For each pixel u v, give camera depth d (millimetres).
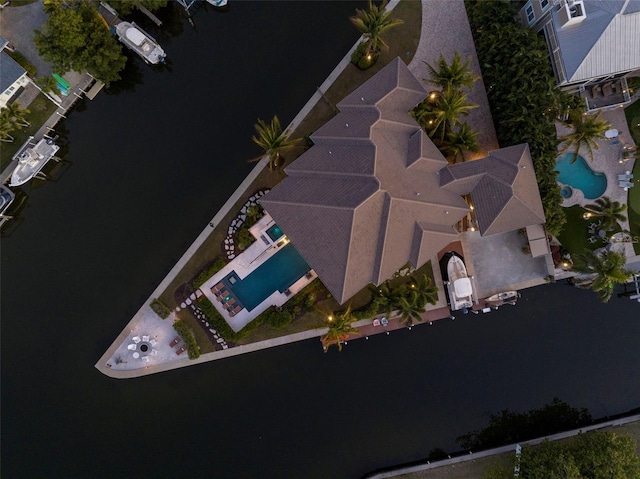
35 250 44750
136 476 44094
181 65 46156
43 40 39531
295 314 43500
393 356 45719
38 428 43562
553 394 46062
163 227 44969
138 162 45500
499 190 40312
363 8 46156
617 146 45281
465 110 41156
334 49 45906
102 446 44031
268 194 39594
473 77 38688
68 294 44375
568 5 39312
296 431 45344
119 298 44281
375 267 39031
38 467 43500
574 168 45562
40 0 43406
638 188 45156
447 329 45719
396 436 45719
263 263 44188
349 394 45625
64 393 43781
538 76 40375
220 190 45062
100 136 45531
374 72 45219
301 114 45188
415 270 44750
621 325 46250
